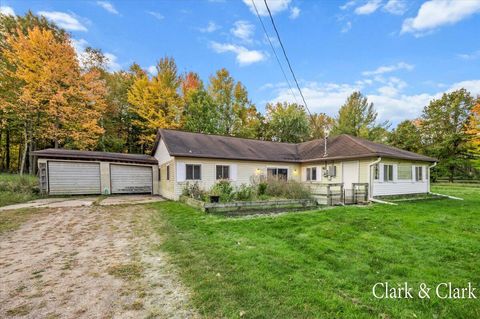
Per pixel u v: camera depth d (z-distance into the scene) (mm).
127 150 25766
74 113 18141
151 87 22188
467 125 24594
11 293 3078
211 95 27672
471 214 8352
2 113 18000
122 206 10227
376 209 9359
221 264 3879
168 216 7977
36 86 16359
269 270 3641
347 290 3088
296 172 16562
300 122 27859
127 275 3582
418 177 14812
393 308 2693
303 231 5980
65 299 2926
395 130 29172
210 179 13367
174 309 2688
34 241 5348
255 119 29406
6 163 23188
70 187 14336
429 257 4297
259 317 2500
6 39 17016
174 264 3955
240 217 7723
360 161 12734
